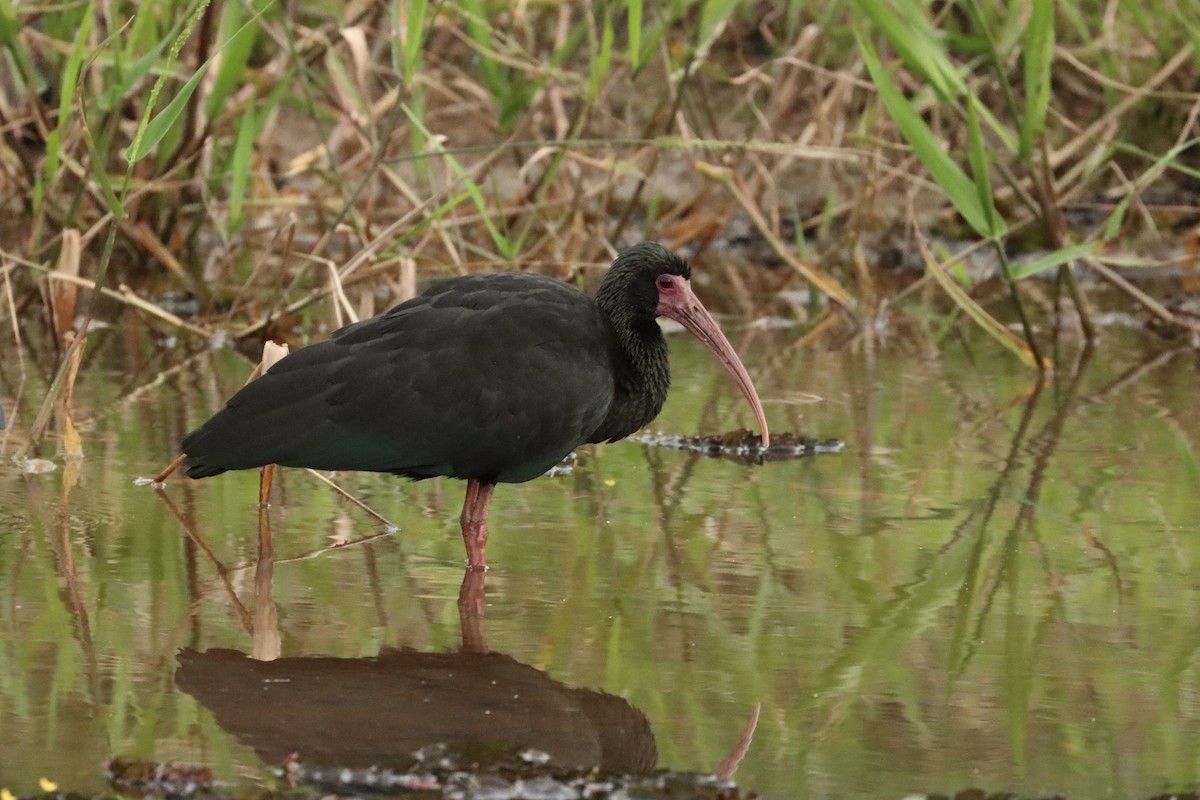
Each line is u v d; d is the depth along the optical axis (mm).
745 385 11672
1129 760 7719
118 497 11531
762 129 21031
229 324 17000
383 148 15102
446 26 18688
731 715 8180
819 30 19141
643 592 9930
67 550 10414
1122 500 11945
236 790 7180
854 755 7738
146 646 8883
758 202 20188
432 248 19562
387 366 10148
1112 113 18891
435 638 9109
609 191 19047
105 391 14555
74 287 15703
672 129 18828
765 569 10391
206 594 9719
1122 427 14070
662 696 8383
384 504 11711
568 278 16562
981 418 14391
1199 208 20219
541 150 17031
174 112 11336
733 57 23141
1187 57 19359
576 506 11734
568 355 10594
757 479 12492
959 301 16188
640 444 13547
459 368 10234
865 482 12406
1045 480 12461
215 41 18297
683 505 11781
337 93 19500
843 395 15203
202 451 9984
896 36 14828
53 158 14867
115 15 14477
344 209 15352
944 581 10227
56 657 8695
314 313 17844
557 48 19688
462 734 7852
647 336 11430
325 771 7309
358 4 18156
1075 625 9500
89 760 7469
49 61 18844
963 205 15422
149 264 19562
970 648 9133
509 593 9875
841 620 9531
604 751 7727
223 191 20359
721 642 9148
